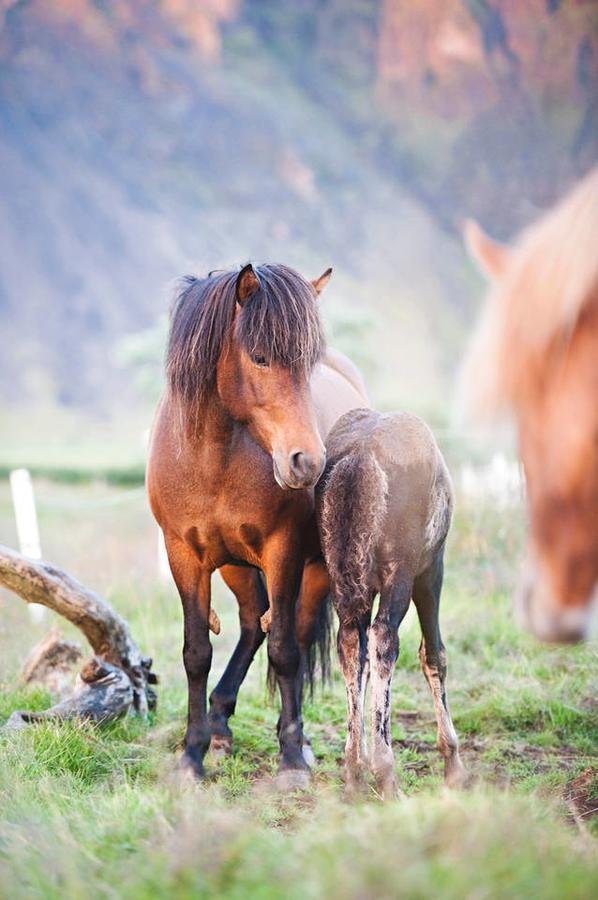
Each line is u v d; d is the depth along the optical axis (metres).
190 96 180.25
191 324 6.85
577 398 1.97
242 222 156.75
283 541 7.17
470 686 9.44
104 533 20.20
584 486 2.00
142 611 12.39
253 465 6.98
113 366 120.12
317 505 6.68
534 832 4.41
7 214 132.12
